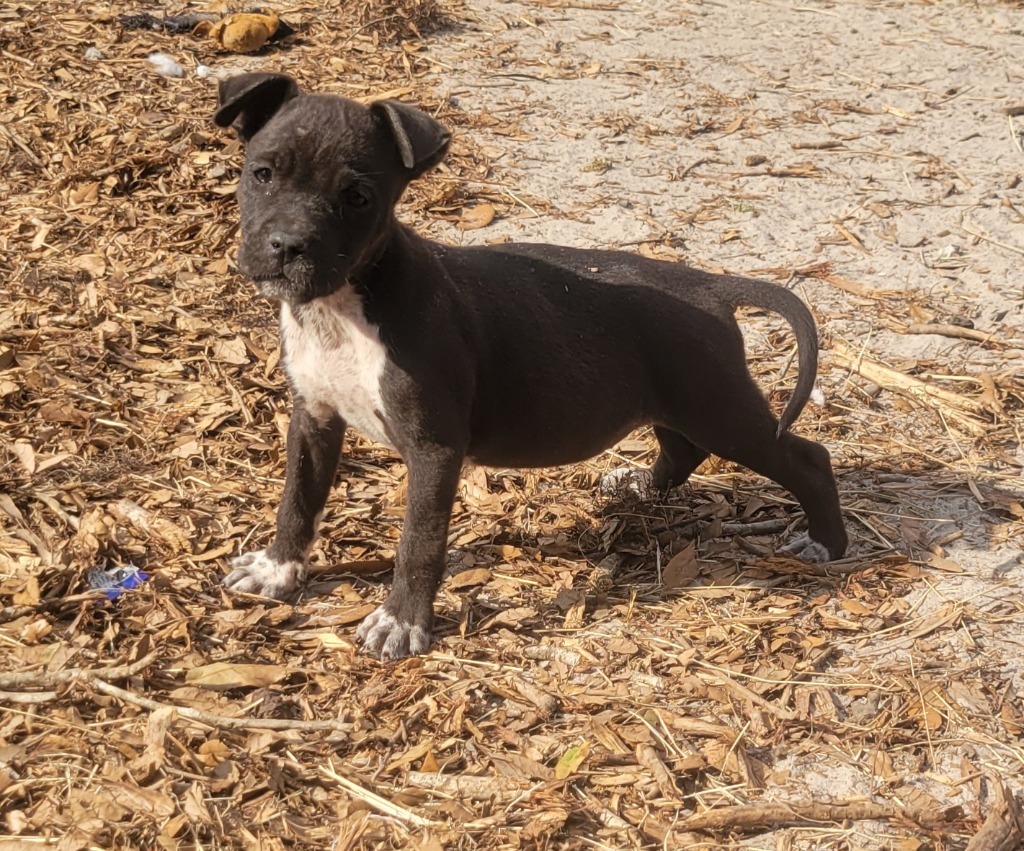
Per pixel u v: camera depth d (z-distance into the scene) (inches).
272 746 54.4
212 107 84.0
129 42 90.6
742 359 62.1
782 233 81.0
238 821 52.3
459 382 57.9
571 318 60.4
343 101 55.7
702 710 57.2
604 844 53.1
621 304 61.0
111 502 62.1
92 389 67.1
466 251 60.7
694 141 87.9
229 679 56.1
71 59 87.0
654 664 58.6
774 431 62.2
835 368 73.5
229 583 59.7
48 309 70.7
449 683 57.1
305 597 60.3
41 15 92.5
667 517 65.6
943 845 53.9
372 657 57.8
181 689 55.6
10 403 65.7
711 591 61.7
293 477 59.7
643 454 68.7
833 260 79.7
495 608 60.4
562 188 82.5
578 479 66.9
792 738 56.6
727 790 54.9
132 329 70.4
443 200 80.4
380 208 55.4
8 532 59.9
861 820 54.3
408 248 57.4
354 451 66.6
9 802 51.8
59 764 52.8
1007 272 79.6
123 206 77.4
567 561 62.9
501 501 65.3
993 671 59.1
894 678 58.6
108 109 83.0
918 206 83.4
